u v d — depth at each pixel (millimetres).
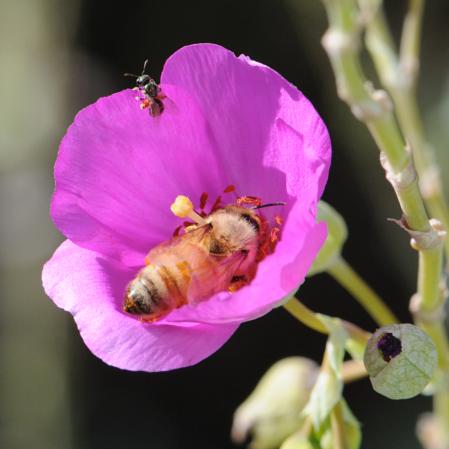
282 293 202
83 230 213
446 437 230
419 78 325
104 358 204
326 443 217
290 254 200
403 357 203
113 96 212
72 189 213
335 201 347
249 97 211
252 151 214
